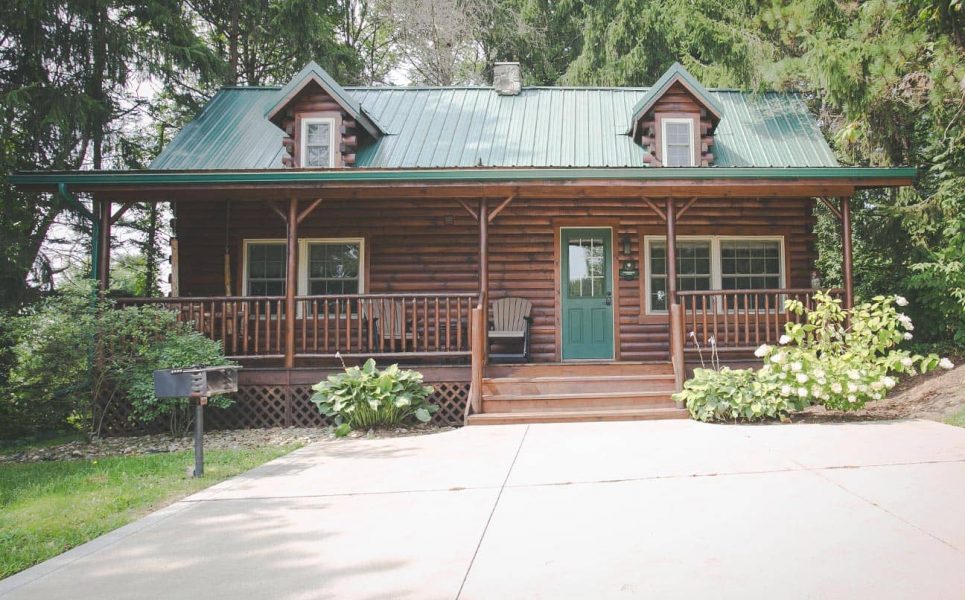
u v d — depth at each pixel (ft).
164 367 24.16
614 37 62.23
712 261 34.19
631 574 9.37
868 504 12.21
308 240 34.17
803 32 32.81
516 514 12.56
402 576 9.66
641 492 13.70
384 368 28.07
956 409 22.72
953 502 12.17
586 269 34.50
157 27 46.39
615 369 26.94
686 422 22.99
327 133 34.37
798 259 34.12
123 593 9.47
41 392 25.71
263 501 14.32
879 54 27.99
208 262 34.27
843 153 37.99
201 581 9.81
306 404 26.81
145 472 17.95
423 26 72.69
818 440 18.43
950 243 30.12
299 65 61.41
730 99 40.22
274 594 9.20
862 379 22.26
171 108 58.13
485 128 37.32
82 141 44.21
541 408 25.03
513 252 34.30
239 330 33.42
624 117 38.65
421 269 34.04
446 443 20.43
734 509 12.25
